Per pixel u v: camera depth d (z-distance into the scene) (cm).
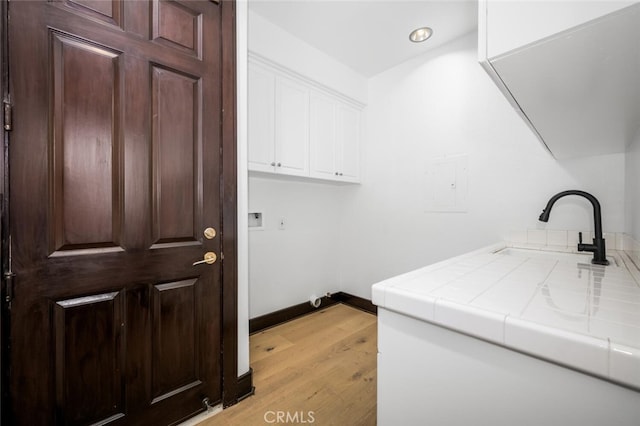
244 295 157
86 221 106
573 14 48
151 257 121
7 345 93
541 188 180
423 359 63
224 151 143
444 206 230
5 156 92
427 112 240
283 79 218
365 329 243
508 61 59
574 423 45
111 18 110
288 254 265
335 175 261
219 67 141
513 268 97
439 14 192
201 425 133
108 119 110
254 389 160
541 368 48
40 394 98
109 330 111
